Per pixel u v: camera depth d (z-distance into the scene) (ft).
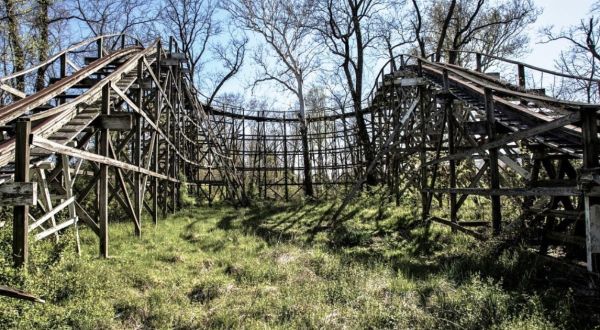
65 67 37.65
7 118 24.79
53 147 23.97
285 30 94.12
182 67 65.36
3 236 22.56
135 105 39.27
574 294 20.18
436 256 32.89
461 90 39.29
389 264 29.76
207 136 80.74
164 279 25.84
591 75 85.56
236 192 78.79
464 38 90.63
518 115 29.55
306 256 31.91
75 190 49.42
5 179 25.23
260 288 23.97
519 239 29.12
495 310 19.25
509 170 46.80
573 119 20.79
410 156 60.03
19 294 14.44
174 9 109.19
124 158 51.21
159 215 57.77
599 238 19.74
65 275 22.52
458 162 52.03
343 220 52.16
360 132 86.89
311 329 18.75
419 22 92.48
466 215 45.44
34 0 56.95
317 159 110.93
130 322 20.07
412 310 20.16
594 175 19.35
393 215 49.83
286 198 89.81
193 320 20.07
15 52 53.93
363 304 21.39
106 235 31.04
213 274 27.48
